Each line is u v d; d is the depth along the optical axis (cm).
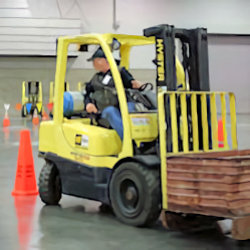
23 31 2580
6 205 570
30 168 634
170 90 475
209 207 420
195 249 407
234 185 411
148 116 491
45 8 2612
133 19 2680
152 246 413
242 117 2309
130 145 474
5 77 2655
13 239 435
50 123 567
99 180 505
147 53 2575
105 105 526
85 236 443
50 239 434
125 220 479
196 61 505
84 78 2606
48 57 2655
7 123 1847
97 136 504
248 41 2766
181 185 435
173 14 2697
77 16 2642
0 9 2570
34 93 2359
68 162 538
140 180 459
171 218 456
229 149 511
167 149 468
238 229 402
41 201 593
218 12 2720
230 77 2767
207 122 498
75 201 592
